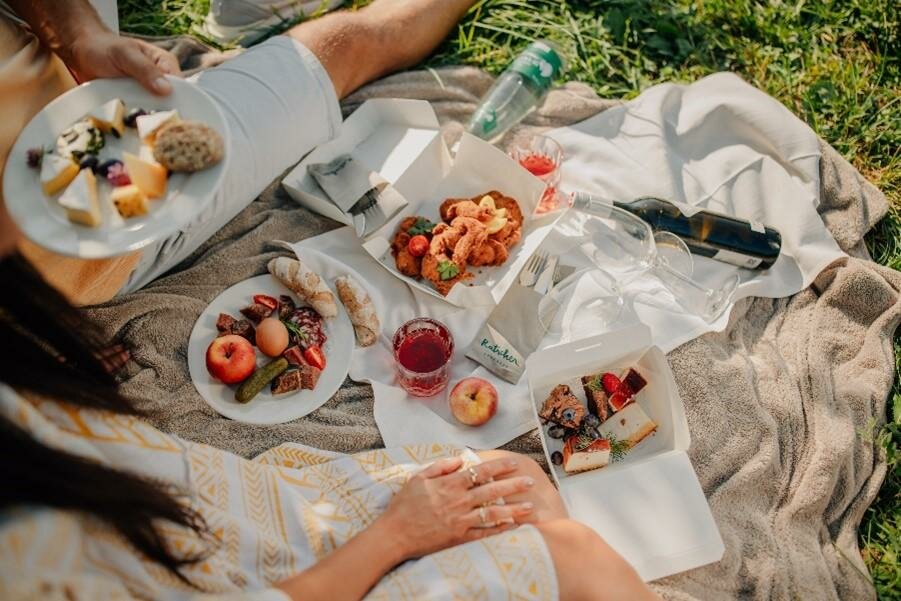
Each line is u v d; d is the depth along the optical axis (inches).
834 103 71.7
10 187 46.6
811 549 55.5
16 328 38.0
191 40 70.2
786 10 75.2
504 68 71.6
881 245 67.6
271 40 61.4
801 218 65.1
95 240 46.2
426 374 56.4
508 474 49.3
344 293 59.4
